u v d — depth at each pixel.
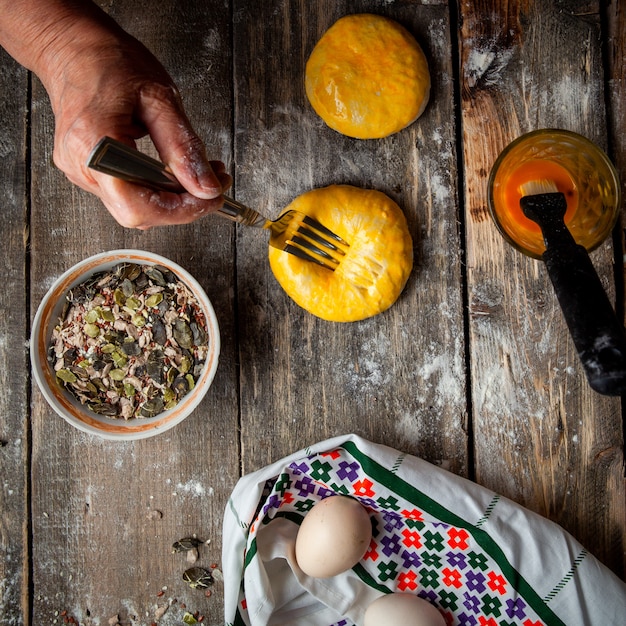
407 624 1.06
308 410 1.17
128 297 1.13
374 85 1.09
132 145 0.87
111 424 1.11
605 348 0.76
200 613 1.19
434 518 1.09
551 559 1.07
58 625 1.19
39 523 1.20
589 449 1.15
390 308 1.17
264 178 1.17
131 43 0.92
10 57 1.19
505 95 1.15
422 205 1.16
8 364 1.20
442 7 1.16
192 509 1.19
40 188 1.20
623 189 1.15
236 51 1.18
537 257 1.02
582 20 1.15
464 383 1.16
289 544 1.12
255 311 1.18
